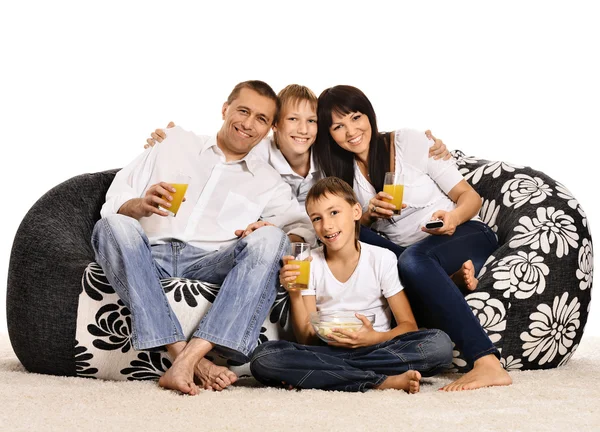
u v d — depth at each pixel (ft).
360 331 7.96
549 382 7.97
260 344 8.04
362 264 8.73
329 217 8.57
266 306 8.08
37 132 17.04
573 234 9.41
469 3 17.22
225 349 7.86
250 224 8.80
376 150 10.07
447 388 7.60
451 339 8.21
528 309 8.80
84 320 8.21
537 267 9.00
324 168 10.25
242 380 8.46
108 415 6.36
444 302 8.25
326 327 7.90
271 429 5.90
